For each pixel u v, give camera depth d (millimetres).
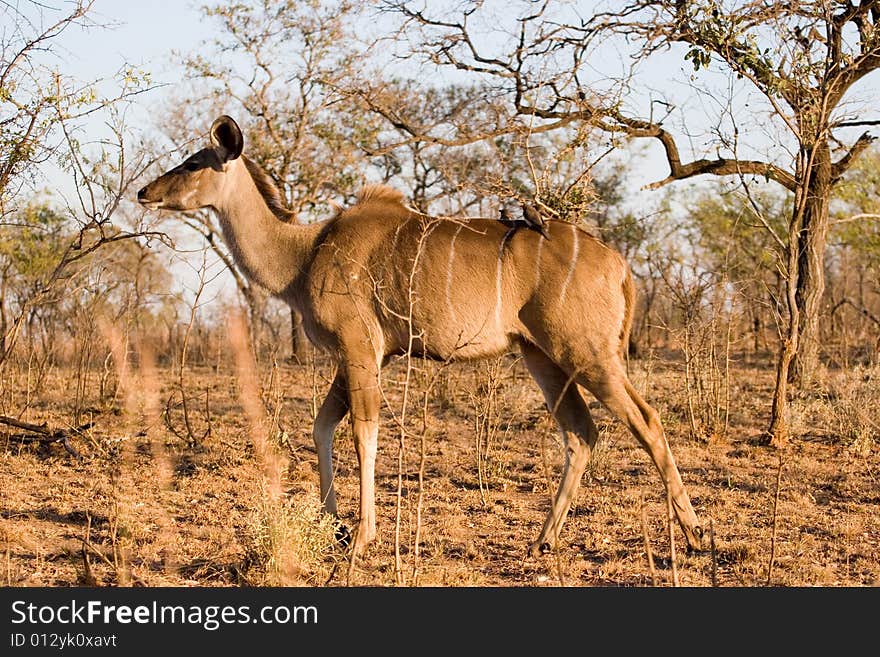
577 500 9164
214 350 20641
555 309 7434
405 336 7879
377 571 7062
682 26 12594
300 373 17094
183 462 10539
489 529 8258
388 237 7891
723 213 24125
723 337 15898
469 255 7641
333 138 22266
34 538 7668
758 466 10562
